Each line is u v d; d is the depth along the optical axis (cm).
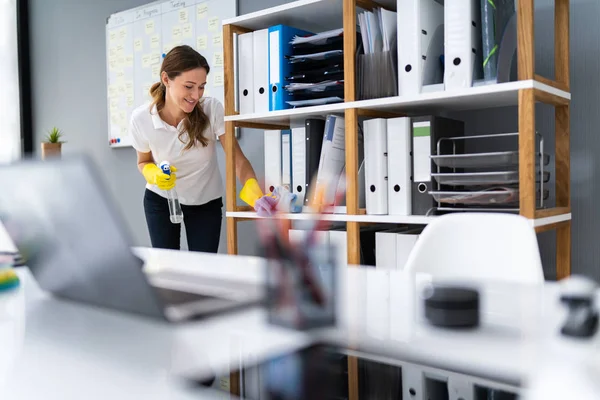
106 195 59
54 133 347
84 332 64
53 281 80
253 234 275
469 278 110
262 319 69
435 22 183
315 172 205
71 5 370
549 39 193
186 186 239
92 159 59
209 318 70
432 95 168
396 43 185
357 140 186
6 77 409
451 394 44
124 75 336
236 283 93
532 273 114
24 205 71
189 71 211
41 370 51
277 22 219
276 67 209
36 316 73
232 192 220
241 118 216
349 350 56
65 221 66
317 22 218
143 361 53
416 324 67
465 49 165
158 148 233
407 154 179
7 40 407
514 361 52
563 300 77
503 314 72
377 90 184
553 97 167
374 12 187
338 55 199
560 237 180
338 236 193
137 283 65
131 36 330
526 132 152
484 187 171
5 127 410
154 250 146
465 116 207
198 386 46
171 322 68
